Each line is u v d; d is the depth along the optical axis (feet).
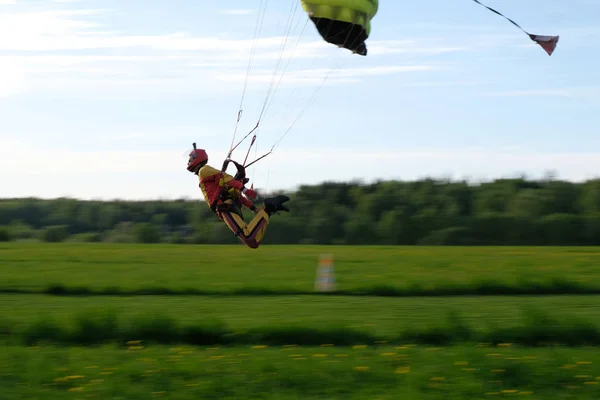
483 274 107.55
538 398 43.60
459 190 282.15
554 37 56.95
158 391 44.70
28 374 47.88
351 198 289.33
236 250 167.12
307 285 96.12
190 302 83.30
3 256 139.33
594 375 46.80
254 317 71.20
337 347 57.26
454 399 43.37
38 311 76.28
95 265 124.06
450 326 59.62
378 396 43.60
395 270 115.96
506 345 56.29
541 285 92.89
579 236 244.83
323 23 61.98
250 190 55.93
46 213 332.80
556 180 276.82
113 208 330.13
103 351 55.11
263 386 45.52
